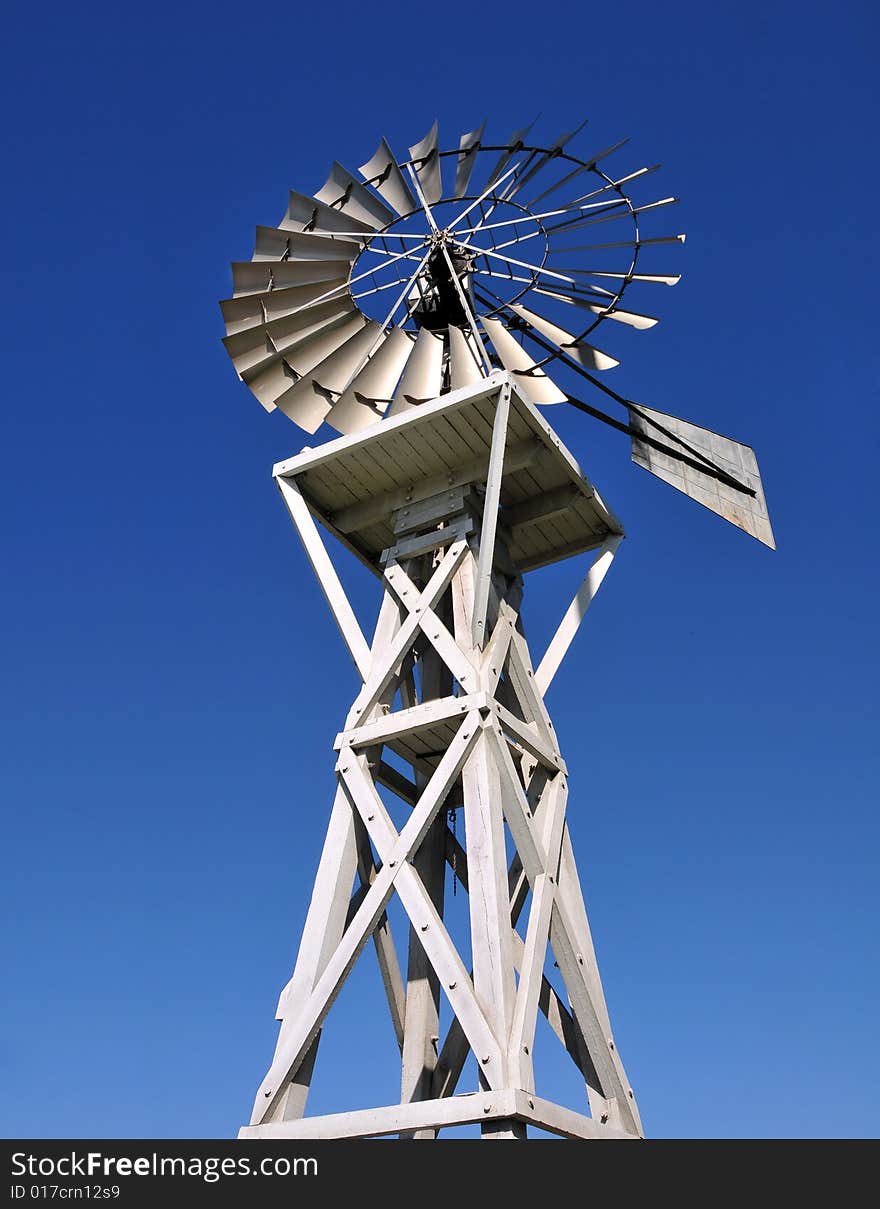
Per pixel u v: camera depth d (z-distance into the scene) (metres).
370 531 10.47
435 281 10.94
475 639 8.32
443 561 9.30
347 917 8.13
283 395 10.05
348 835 8.29
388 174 11.17
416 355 9.84
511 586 9.91
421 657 9.94
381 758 8.94
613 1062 7.81
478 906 7.14
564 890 8.44
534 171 10.61
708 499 10.11
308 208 10.62
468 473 9.71
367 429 9.42
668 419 10.66
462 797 9.40
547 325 10.46
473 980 7.38
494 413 9.05
